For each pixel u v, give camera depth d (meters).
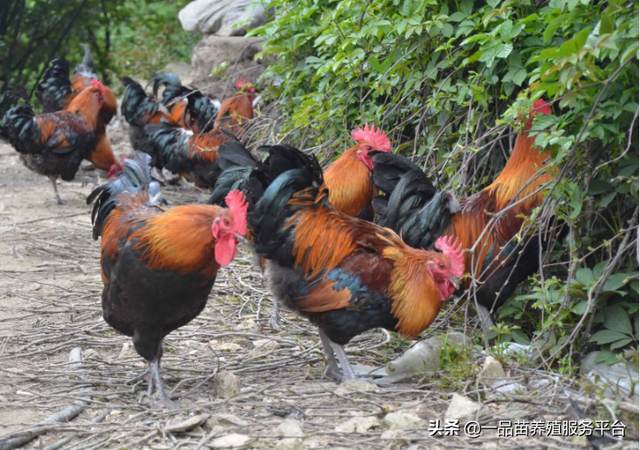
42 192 10.46
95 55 18.38
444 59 5.90
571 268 4.52
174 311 3.89
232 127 9.50
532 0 5.23
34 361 4.85
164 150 9.83
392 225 5.06
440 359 4.57
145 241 3.69
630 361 4.26
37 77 16.22
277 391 4.28
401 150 6.69
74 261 7.31
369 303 4.27
